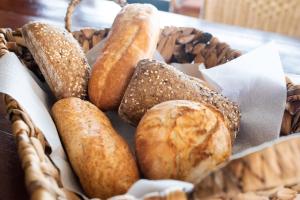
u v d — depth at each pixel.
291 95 0.40
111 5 0.80
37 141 0.27
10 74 0.34
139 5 0.48
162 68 0.39
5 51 0.39
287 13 0.99
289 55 0.65
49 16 0.68
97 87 0.40
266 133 0.39
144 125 0.33
